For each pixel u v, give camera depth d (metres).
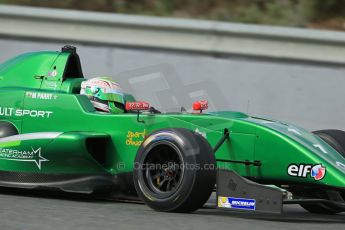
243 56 30.67
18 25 33.56
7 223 15.01
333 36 29.25
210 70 30.81
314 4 38.53
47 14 33.03
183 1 40.72
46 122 21.41
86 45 32.78
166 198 17.55
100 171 20.27
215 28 30.88
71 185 20.22
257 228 15.58
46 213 16.77
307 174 18.08
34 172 20.69
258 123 19.11
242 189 17.03
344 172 17.94
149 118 19.94
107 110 21.92
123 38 32.25
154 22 31.80
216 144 18.77
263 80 29.98
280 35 29.98
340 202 18.61
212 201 22.91
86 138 19.84
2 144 21.11
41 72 22.28
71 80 22.14
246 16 39.03
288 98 29.58
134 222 15.73
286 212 20.95
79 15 32.69
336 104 28.92
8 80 22.66
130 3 41.16
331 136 20.80
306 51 29.73
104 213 17.23
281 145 18.41
